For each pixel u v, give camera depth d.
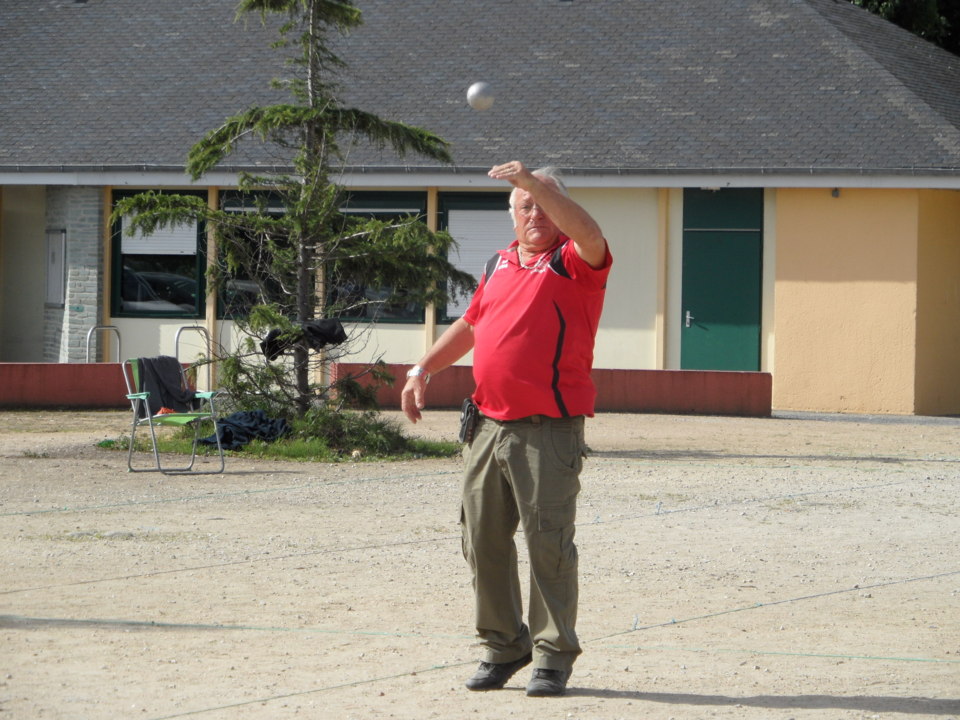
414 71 51.41
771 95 48.03
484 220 47.91
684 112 47.84
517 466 11.48
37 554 18.62
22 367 42.09
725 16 52.34
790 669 12.79
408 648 13.58
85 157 48.62
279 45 32.75
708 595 16.42
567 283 11.38
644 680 12.37
